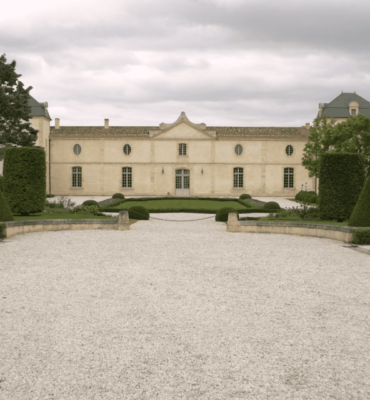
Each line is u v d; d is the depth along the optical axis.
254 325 6.04
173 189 48.72
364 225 14.68
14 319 6.23
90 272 9.35
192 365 4.77
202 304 7.01
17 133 40.44
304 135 48.31
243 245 13.49
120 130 49.44
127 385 4.33
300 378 4.50
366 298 7.47
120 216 17.41
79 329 5.82
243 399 4.09
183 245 13.33
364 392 4.23
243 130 49.53
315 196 35.66
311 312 6.66
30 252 11.85
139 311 6.62
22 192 19.59
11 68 40.78
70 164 48.50
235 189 48.81
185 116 48.47
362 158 17.86
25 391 4.21
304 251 12.48
